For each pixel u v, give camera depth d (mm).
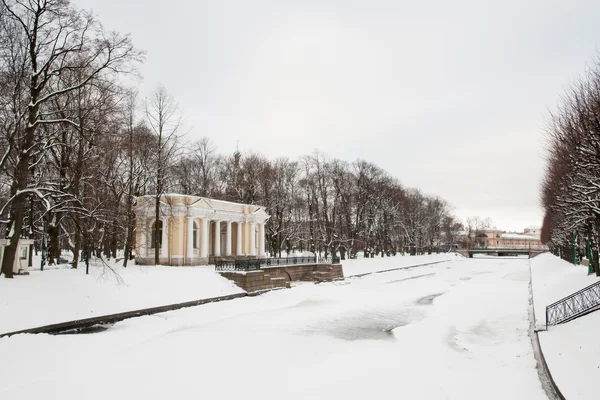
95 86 25078
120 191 39000
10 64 22688
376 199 72938
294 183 70375
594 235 31688
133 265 38781
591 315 19016
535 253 123625
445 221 122875
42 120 23094
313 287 43250
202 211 43156
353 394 13812
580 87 22391
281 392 14047
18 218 24047
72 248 35250
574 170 21484
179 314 26719
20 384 14203
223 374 15875
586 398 11031
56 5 22328
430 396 13523
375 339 22234
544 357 15281
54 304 22578
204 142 66000
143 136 39594
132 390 14047
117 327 22875
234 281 35906
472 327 25250
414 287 47750
